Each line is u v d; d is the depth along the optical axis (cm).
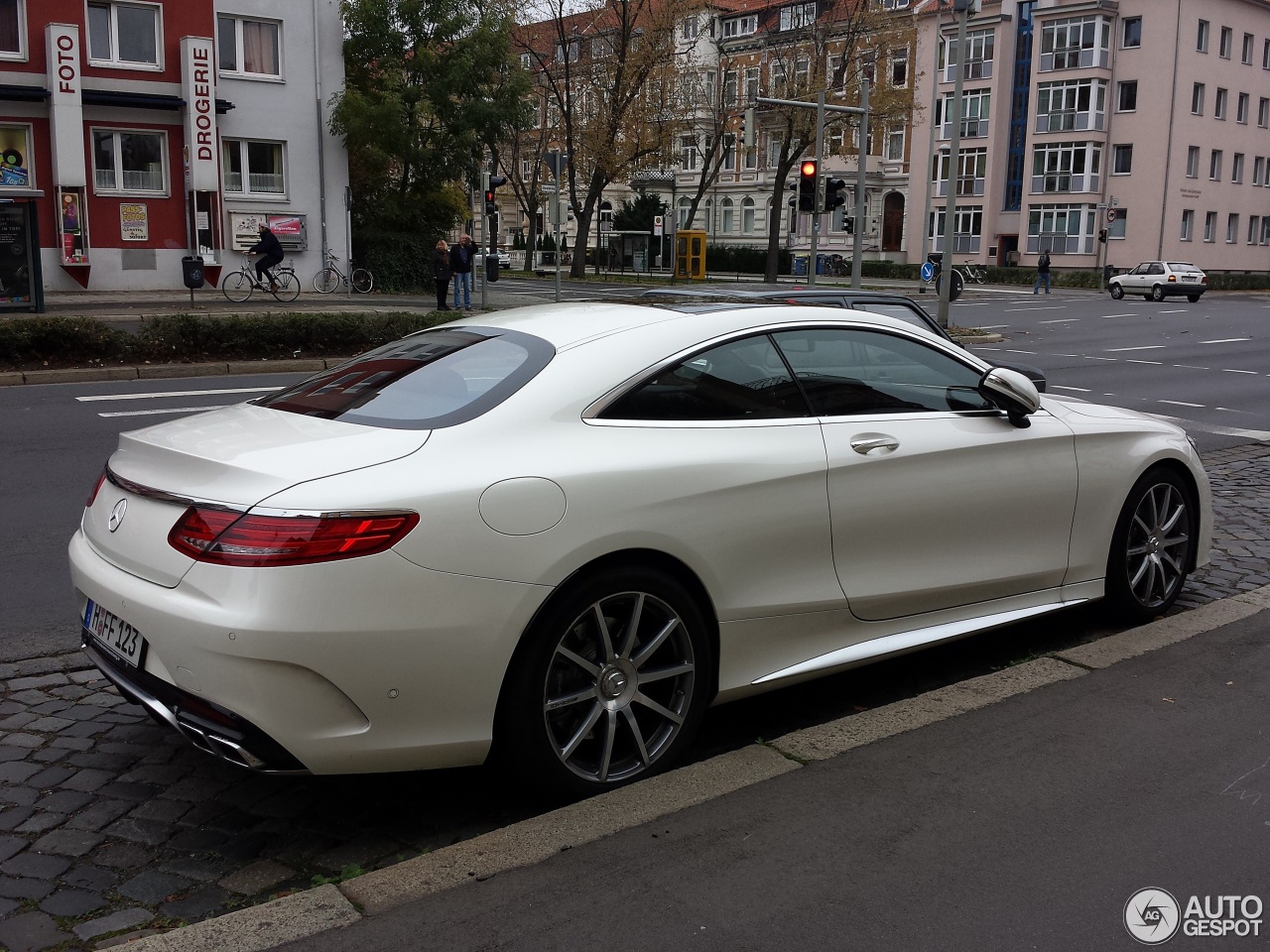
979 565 457
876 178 6725
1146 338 2600
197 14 2811
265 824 353
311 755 308
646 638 365
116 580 337
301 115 3027
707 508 368
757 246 7081
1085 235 6047
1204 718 415
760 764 374
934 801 350
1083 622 552
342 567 304
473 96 3275
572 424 355
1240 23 6066
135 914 298
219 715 310
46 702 450
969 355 486
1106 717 415
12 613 560
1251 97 6244
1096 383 1700
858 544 414
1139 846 325
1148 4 5806
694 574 370
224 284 2588
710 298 512
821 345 429
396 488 315
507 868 309
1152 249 5919
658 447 365
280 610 300
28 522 735
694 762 402
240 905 304
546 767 342
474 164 3319
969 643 527
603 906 292
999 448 459
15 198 1945
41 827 347
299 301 2698
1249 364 2025
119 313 2209
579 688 352
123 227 2788
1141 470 516
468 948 273
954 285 3803
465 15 3231
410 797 372
